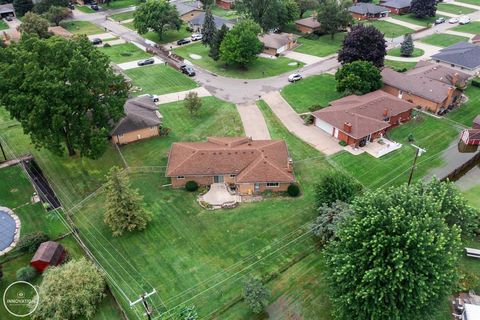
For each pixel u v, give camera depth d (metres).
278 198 53.81
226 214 51.22
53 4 127.88
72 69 52.25
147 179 57.69
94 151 54.59
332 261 36.03
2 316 38.84
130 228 47.41
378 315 32.41
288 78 89.50
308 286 41.59
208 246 46.66
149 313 36.12
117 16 137.88
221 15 137.62
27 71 51.59
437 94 74.12
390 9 139.50
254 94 83.19
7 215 51.12
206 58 101.56
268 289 40.97
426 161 61.25
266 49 104.38
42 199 53.78
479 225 45.84
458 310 38.72
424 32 120.81
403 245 33.22
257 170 54.19
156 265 44.34
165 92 83.88
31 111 52.12
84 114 56.06
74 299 38.28
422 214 35.84
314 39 116.88
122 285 42.06
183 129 70.25
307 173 58.72
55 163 61.03
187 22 128.12
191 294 41.00
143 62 97.06
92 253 45.81
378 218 34.47
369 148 64.38
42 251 43.69
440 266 32.56
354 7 135.50
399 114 70.19
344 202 46.88
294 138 67.62
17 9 131.25
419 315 32.56
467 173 59.59
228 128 70.44
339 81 78.00
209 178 55.81
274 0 111.44
